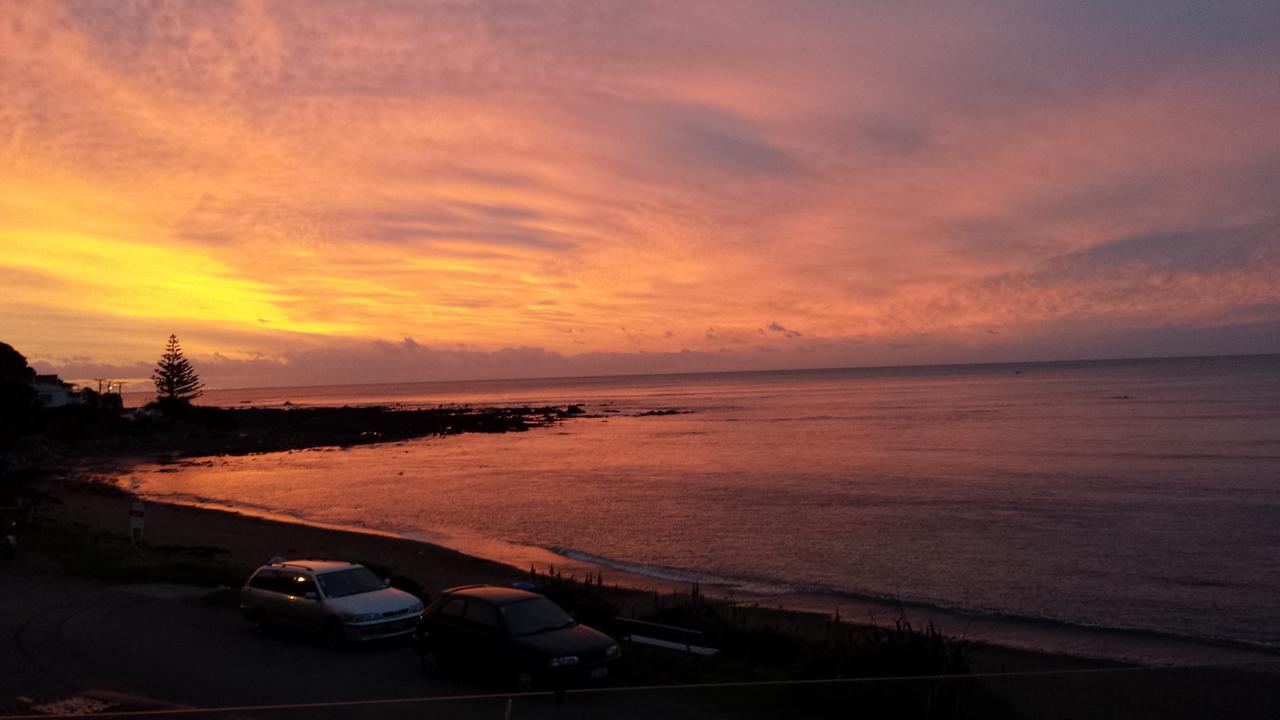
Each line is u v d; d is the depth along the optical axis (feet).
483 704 38.27
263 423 412.16
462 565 99.66
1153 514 129.08
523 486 185.47
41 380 351.46
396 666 45.62
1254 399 400.47
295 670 44.65
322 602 49.65
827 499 155.12
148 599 62.75
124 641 50.37
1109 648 66.23
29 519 105.60
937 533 119.55
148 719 35.47
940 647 43.32
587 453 265.13
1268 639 69.15
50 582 69.21
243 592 54.80
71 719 34.73
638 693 39.93
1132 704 44.88
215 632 53.36
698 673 43.73
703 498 160.66
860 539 116.78
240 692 40.42
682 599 78.18
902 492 161.07
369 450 292.40
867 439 280.51
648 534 124.57
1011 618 76.33
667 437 319.88
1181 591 85.66
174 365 391.45
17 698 38.34
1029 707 44.19
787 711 38.40
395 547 111.65
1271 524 118.73
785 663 48.98
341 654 48.11
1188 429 265.75
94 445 292.40
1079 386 633.20
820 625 68.13
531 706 37.96
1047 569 96.58
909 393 639.35
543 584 58.95
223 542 114.01
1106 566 97.25
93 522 127.95
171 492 183.83
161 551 95.45
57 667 44.19
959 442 258.16
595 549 114.21
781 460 227.20
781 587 90.43
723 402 603.26
